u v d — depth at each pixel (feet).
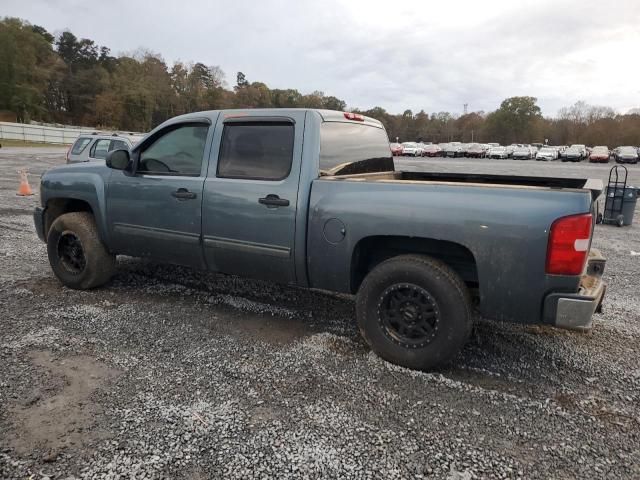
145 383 9.51
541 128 322.55
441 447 7.74
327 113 12.11
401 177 15.92
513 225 9.05
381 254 11.46
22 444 7.57
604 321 13.55
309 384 9.63
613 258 21.68
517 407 8.98
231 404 8.82
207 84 377.09
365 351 11.19
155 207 13.34
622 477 7.14
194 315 13.24
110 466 7.10
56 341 11.33
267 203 11.46
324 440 7.84
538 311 9.20
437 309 9.83
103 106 298.56
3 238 22.34
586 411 8.91
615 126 290.56
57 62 311.06
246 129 12.12
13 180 48.14
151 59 345.10
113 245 14.57
